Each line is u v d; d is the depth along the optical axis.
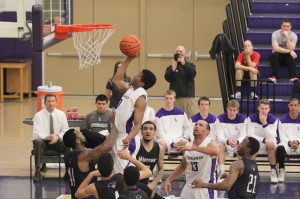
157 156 14.18
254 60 20.36
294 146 17.77
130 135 12.59
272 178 17.78
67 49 28.56
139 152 14.03
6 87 28.12
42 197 16.39
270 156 17.81
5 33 14.66
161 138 18.05
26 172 18.55
